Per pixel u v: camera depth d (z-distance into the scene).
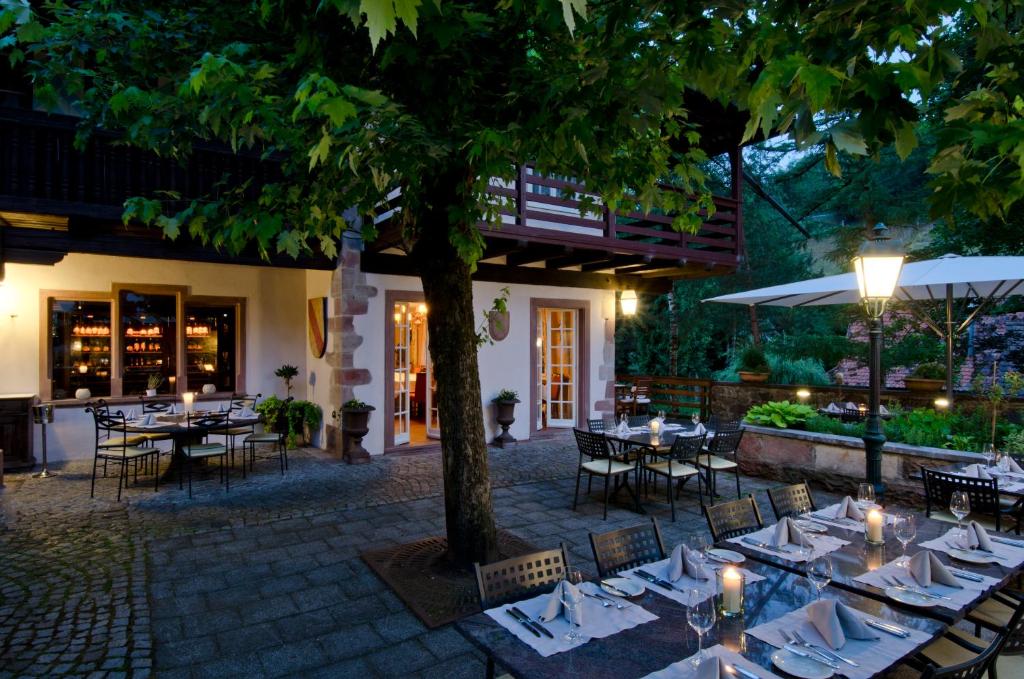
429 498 6.22
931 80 1.77
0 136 5.79
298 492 6.45
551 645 1.98
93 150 6.21
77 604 3.68
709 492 6.34
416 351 11.95
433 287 4.12
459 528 4.16
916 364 12.77
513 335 9.83
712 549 2.90
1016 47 1.81
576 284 10.41
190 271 9.22
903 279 7.02
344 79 2.84
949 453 5.56
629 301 10.99
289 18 2.57
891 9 1.72
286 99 2.69
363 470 7.56
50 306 8.25
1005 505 4.44
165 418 6.95
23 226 6.47
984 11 1.62
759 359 10.51
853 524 3.32
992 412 6.58
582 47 2.77
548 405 10.81
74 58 3.02
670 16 2.23
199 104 2.77
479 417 4.20
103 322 8.73
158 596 3.81
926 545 2.99
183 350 9.16
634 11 2.27
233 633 3.33
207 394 9.13
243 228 2.93
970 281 6.51
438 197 3.89
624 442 6.05
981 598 2.38
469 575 4.03
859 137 1.51
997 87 1.96
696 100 8.64
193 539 4.92
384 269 8.55
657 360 17.44
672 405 12.09
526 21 2.81
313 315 9.41
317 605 3.69
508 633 2.05
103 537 4.94
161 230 6.77
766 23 2.16
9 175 5.82
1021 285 7.30
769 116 1.60
